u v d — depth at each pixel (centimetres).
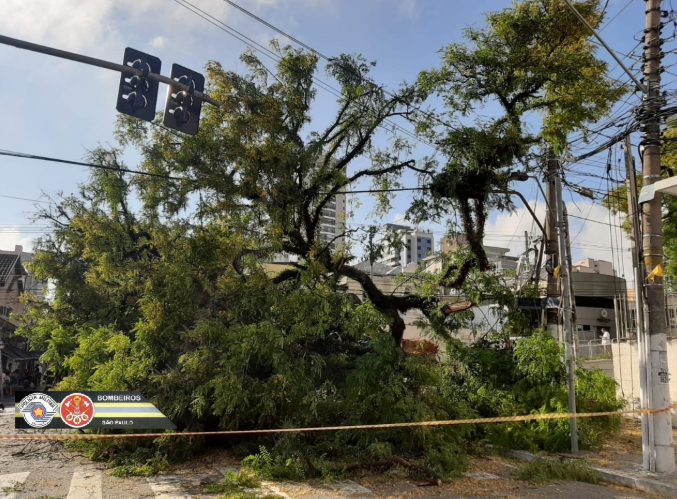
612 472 902
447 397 1192
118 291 1469
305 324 1092
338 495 796
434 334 1375
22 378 3169
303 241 1284
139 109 739
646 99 955
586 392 1224
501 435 1136
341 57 1230
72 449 1119
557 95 1187
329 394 1086
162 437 967
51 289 1819
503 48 1196
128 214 1534
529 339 1251
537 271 1636
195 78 805
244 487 826
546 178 1407
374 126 1261
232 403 980
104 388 1035
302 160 1191
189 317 1128
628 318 1678
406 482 871
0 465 986
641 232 959
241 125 1134
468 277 1343
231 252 1159
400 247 1320
